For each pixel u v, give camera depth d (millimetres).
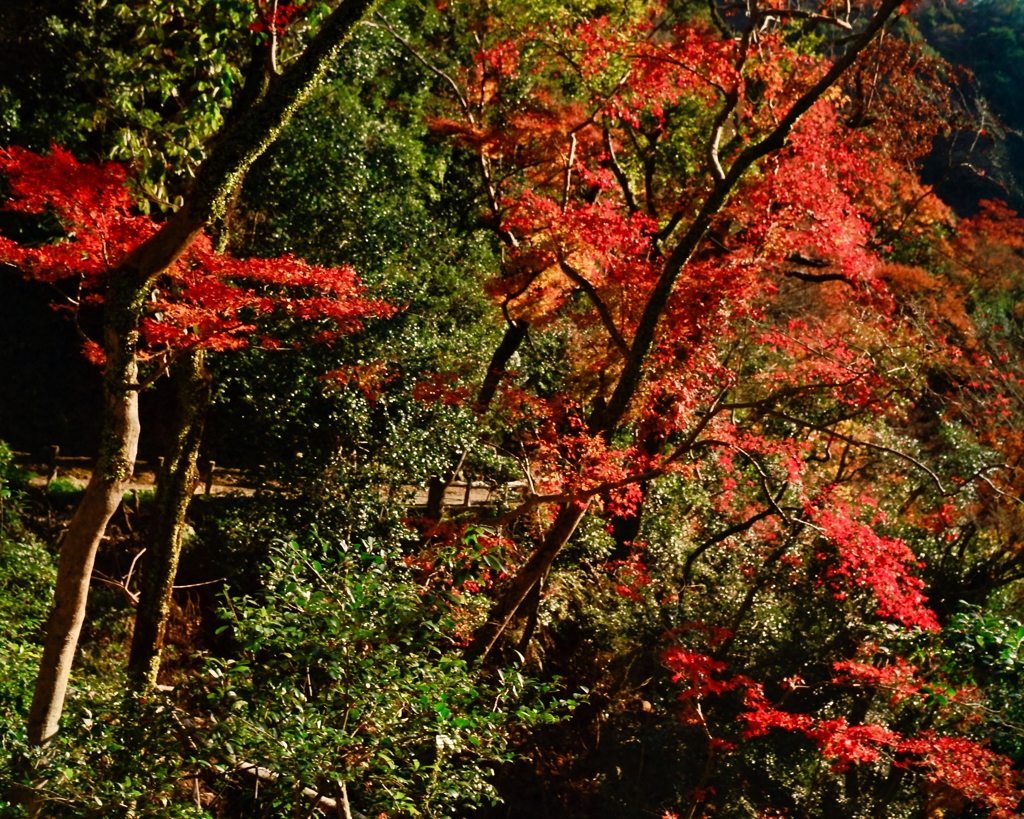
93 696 7012
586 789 14125
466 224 19812
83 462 18562
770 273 16328
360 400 14125
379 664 5332
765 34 13859
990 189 29375
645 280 10750
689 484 16797
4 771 5238
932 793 13742
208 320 6766
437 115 19844
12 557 11727
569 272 11062
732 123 16219
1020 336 19375
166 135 9922
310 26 7953
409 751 5484
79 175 6441
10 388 18188
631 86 13250
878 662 15258
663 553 16422
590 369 13102
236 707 5086
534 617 13805
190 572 14531
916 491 17109
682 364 10969
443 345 15805
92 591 13750
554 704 5844
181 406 10344
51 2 15031
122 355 6141
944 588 16453
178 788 5613
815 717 14617
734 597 15727
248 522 14336
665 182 18062
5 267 18281
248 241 15211
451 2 19172
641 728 14547
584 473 9898
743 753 14125
